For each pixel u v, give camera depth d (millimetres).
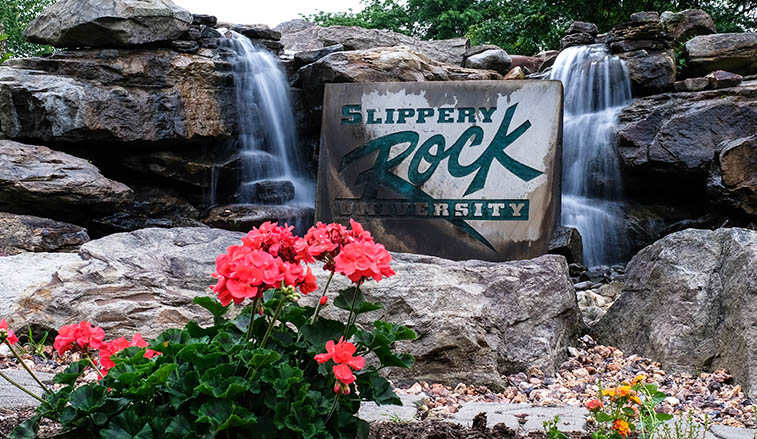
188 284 5832
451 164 7078
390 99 7289
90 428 2602
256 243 2689
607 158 12625
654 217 12273
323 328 2801
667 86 12961
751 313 5238
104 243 6156
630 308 6262
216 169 12555
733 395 5020
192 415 2539
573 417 4145
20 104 11102
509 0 27297
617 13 22984
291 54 14703
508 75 14445
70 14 11992
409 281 5496
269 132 13422
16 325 5703
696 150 11453
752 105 11445
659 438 3291
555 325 5871
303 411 2525
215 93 12484
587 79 13680
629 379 5465
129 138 11531
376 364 5316
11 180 9625
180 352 2590
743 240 5734
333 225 2805
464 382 5273
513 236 6879
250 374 2570
